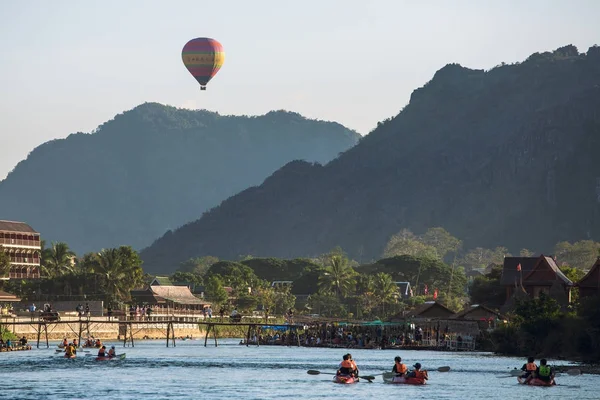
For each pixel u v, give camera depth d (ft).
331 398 349.00
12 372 440.86
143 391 367.45
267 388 378.94
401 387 382.22
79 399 344.69
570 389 373.40
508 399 345.10
